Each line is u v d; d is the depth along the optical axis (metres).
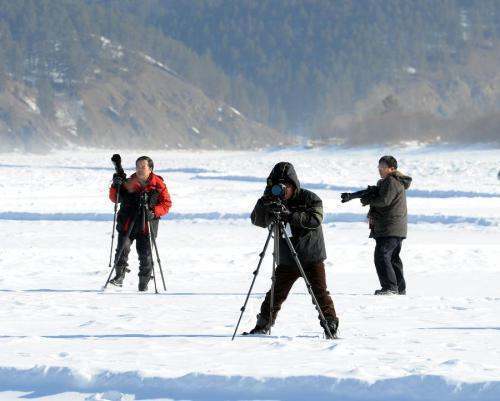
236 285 38.53
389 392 16.00
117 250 37.25
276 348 20.84
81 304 31.61
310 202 23.80
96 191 118.88
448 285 38.81
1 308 30.36
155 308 30.50
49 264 45.66
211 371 17.22
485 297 34.31
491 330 25.02
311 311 29.97
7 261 46.50
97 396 16.30
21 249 51.62
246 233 63.22
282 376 16.70
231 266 45.75
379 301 33.00
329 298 23.92
